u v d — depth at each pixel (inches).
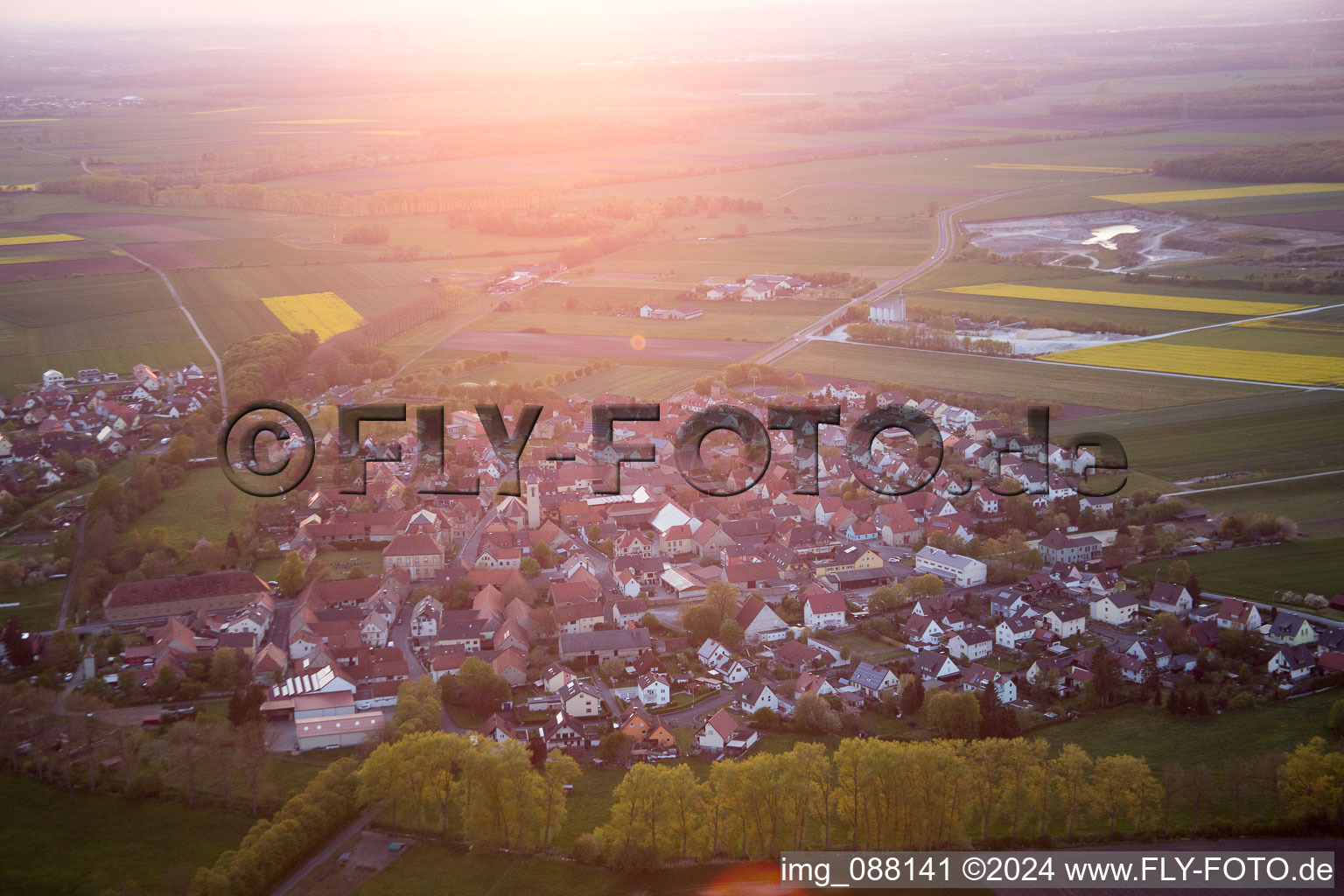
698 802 5925.2
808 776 6092.5
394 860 5940.0
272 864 5753.0
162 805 6432.1
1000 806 6038.4
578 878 5792.3
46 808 6392.7
